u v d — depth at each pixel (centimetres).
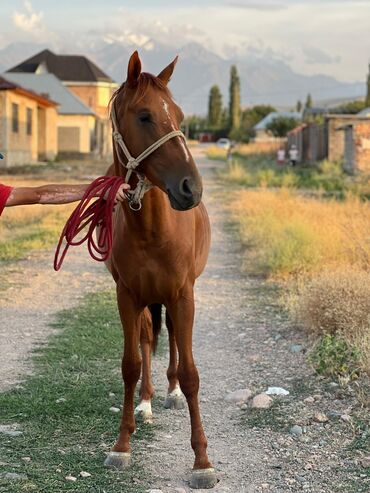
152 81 459
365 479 494
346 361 713
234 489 489
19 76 5612
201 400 658
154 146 446
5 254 1421
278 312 974
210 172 4391
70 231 463
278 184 3300
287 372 724
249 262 1320
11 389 673
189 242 501
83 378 708
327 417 603
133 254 492
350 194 2091
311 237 1280
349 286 829
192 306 506
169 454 543
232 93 11969
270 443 561
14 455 530
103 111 6994
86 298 1069
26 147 4341
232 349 813
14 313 977
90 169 4116
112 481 495
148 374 625
